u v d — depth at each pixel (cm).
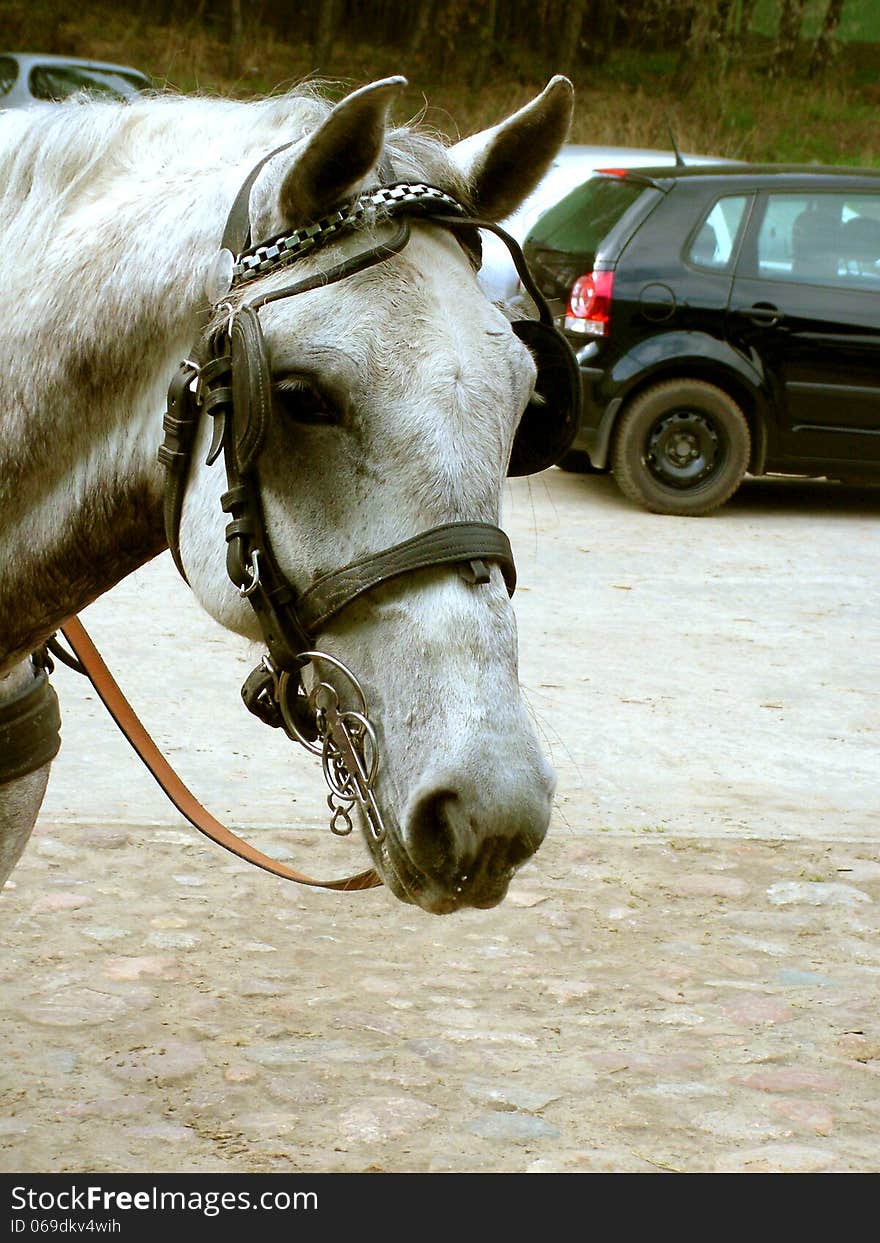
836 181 1016
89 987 391
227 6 2959
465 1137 330
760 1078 362
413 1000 395
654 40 3381
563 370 234
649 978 414
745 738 609
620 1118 341
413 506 194
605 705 636
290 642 205
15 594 239
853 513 1072
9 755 253
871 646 745
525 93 2923
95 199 234
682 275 988
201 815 265
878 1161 328
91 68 1634
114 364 222
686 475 1016
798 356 995
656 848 502
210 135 237
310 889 461
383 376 196
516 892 466
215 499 212
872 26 3541
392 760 195
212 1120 333
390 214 207
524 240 1091
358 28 3066
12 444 231
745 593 830
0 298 233
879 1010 401
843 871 491
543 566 863
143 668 654
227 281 207
